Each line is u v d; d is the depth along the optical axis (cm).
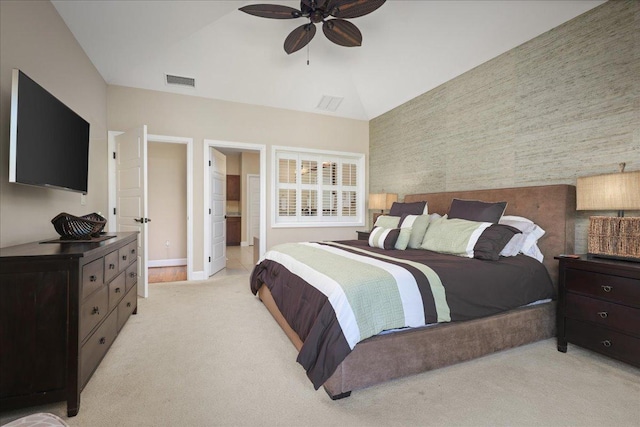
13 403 140
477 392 170
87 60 322
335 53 392
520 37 288
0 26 177
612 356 194
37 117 186
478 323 203
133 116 401
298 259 247
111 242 205
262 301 325
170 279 445
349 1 228
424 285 189
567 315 219
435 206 379
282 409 155
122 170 382
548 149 273
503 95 311
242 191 851
